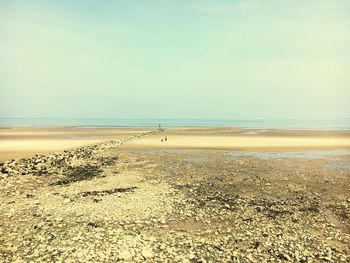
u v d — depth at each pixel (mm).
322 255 13453
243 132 102938
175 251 13453
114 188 24547
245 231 16094
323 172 31625
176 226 16609
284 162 37594
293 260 12945
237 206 20328
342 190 24719
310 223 17391
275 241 14852
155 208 19469
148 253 13039
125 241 14289
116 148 51844
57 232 15305
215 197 22359
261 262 12719
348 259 13117
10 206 19594
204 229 16297
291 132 103562
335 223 17562
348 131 111562
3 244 13820
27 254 12867
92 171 31609
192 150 49344
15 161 33719
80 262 12195
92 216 17750
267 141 65938
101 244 13898
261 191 24234
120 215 18016
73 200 21062
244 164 36031
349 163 37188
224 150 49438
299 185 26188
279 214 18891
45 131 109562
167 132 102000
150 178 28484
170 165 35312
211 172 31391
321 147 54375
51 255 12766
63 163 35438
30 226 16078
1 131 108188
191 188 24875
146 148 52000
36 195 22391
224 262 12602
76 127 152750
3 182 25906
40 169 31594
